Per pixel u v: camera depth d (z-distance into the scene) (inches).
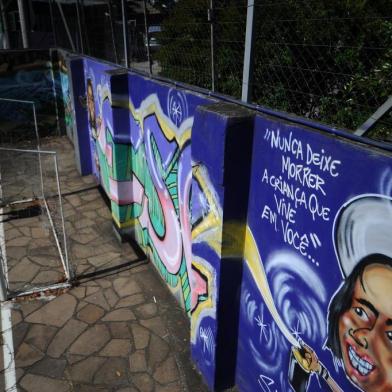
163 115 146.7
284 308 95.5
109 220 240.7
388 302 67.9
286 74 109.3
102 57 247.4
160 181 161.2
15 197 272.5
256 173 97.4
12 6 492.1
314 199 80.0
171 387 129.1
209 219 109.3
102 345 145.6
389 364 70.1
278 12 108.5
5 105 382.9
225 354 120.7
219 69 130.6
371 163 66.2
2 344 145.9
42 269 191.3
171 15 154.0
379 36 93.2
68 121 385.7
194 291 128.0
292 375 97.0
